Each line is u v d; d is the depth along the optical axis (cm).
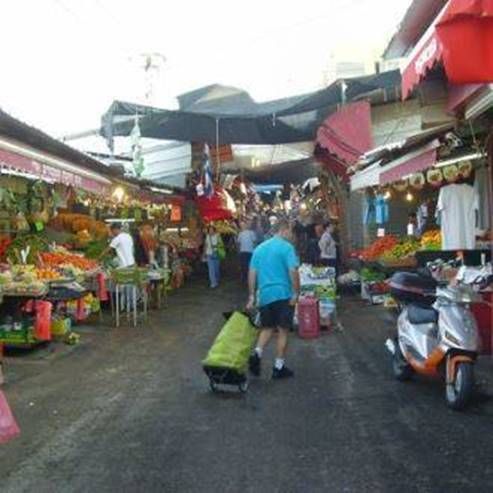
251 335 836
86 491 521
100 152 1891
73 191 1474
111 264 1600
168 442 636
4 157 915
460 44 448
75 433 671
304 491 509
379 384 840
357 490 507
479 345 734
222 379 816
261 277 903
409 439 621
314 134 1600
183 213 2741
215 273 2230
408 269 1470
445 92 752
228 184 2841
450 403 715
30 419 725
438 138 952
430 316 796
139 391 845
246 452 601
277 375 894
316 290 1283
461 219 1112
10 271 1148
